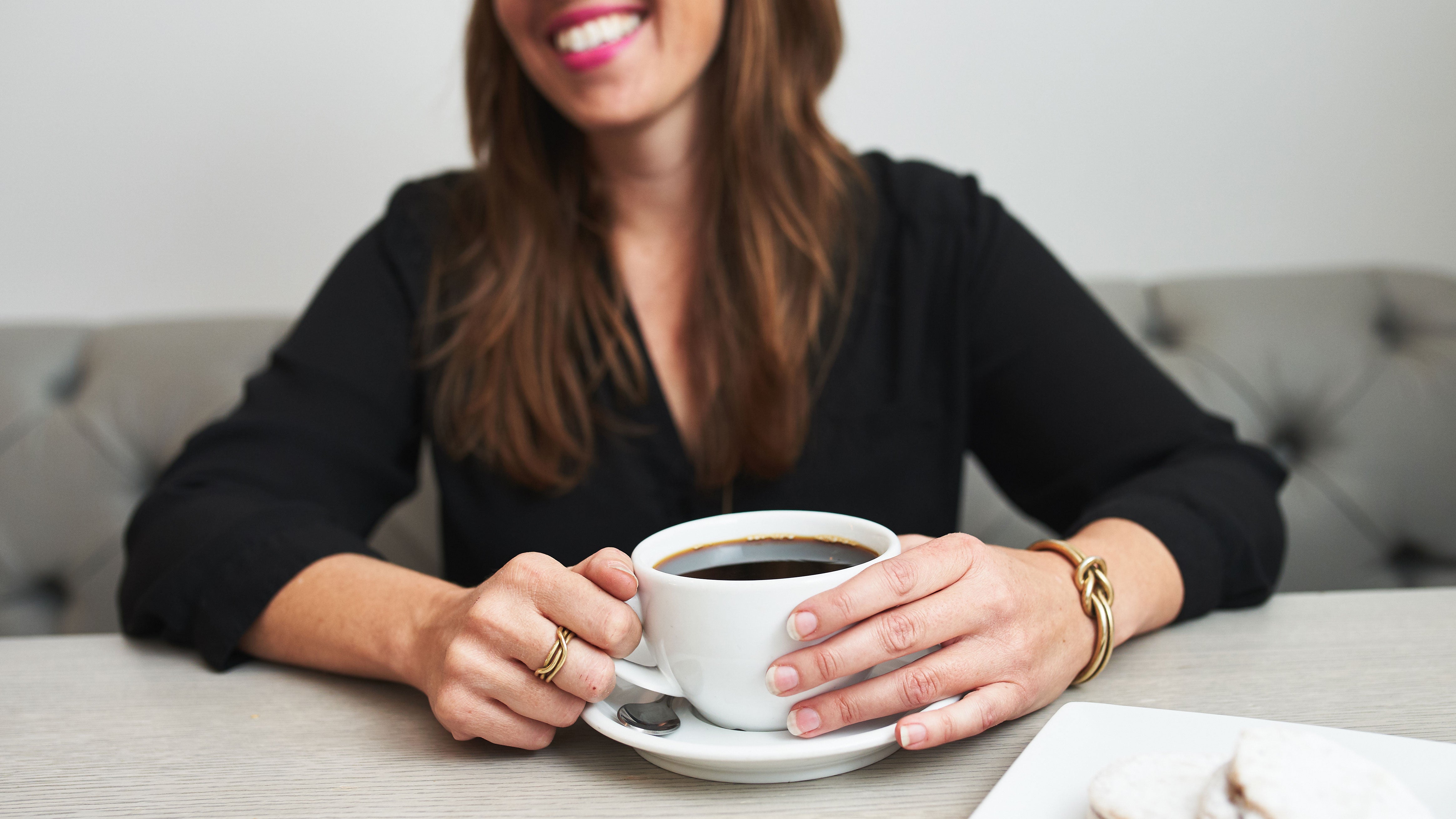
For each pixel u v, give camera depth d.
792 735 0.44
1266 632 0.60
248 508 0.70
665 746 0.41
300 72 1.39
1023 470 0.95
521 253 0.93
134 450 1.19
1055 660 0.49
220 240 1.42
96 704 0.57
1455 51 1.37
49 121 1.39
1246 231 1.43
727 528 0.50
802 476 0.92
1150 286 1.29
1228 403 1.18
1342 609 0.64
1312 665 0.54
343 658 0.58
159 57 1.38
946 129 1.42
